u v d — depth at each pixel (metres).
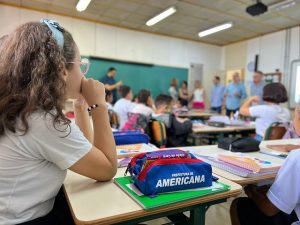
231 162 1.12
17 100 0.65
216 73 8.57
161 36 7.52
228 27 6.33
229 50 8.33
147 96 3.48
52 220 0.77
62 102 0.72
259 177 1.04
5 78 0.67
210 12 5.54
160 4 5.21
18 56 0.68
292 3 4.73
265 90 2.73
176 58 7.82
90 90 0.88
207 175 0.82
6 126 0.65
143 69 7.27
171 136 2.76
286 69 6.48
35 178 0.69
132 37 7.09
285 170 0.92
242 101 6.81
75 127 0.74
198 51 8.19
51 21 0.81
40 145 0.67
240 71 7.83
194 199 0.75
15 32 0.72
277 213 1.06
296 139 2.06
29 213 0.69
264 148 1.57
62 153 0.69
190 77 8.10
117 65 6.88
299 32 6.19
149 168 0.76
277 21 5.98
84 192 0.78
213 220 2.07
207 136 3.50
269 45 6.95
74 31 6.27
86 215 0.64
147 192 0.74
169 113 2.90
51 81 0.70
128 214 0.66
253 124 3.62
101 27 6.62
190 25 6.57
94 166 0.77
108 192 0.79
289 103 6.36
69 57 0.81
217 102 7.52
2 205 0.66
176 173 0.77
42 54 0.69
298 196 0.90
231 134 3.49
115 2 5.19
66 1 5.27
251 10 4.71
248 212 1.13
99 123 0.86
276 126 2.43
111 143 0.85
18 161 0.66
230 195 0.82
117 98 6.20
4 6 5.46
